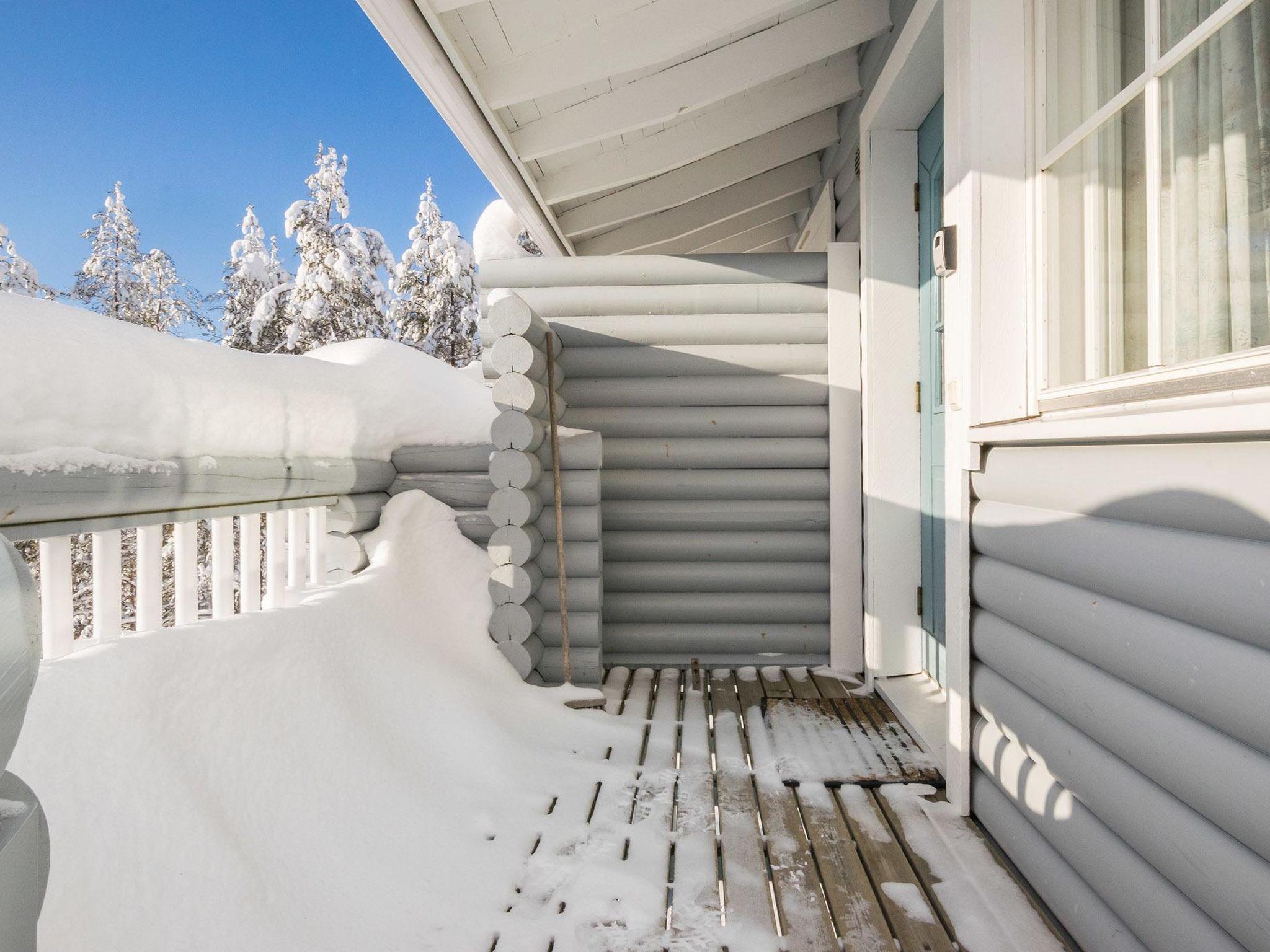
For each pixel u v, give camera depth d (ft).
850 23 10.98
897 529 11.72
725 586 12.94
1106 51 5.87
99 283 69.36
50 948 4.23
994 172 7.04
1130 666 4.57
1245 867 3.62
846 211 14.28
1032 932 5.46
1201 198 4.72
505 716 9.48
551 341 11.48
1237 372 4.17
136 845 4.94
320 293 60.75
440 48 8.70
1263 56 4.18
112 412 6.08
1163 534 4.36
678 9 9.77
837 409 12.70
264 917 5.23
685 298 13.11
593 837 6.95
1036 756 5.89
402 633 9.69
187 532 7.38
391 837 6.59
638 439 13.21
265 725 6.67
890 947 5.35
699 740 9.39
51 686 5.21
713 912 5.82
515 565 10.77
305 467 9.23
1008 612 6.42
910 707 10.21
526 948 5.41
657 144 13.66
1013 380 7.07
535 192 13.39
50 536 5.62
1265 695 3.48
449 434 12.38
